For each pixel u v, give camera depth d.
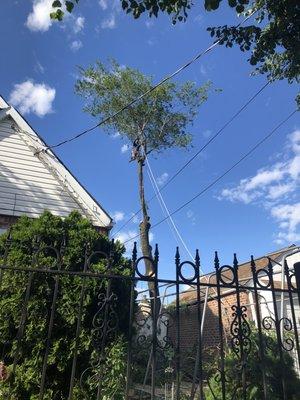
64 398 5.79
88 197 11.69
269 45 5.38
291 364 6.17
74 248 6.38
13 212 10.86
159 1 4.55
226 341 7.85
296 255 9.65
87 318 5.95
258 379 5.63
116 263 6.55
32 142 11.76
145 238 15.59
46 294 6.02
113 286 6.10
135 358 6.09
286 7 5.10
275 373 5.89
